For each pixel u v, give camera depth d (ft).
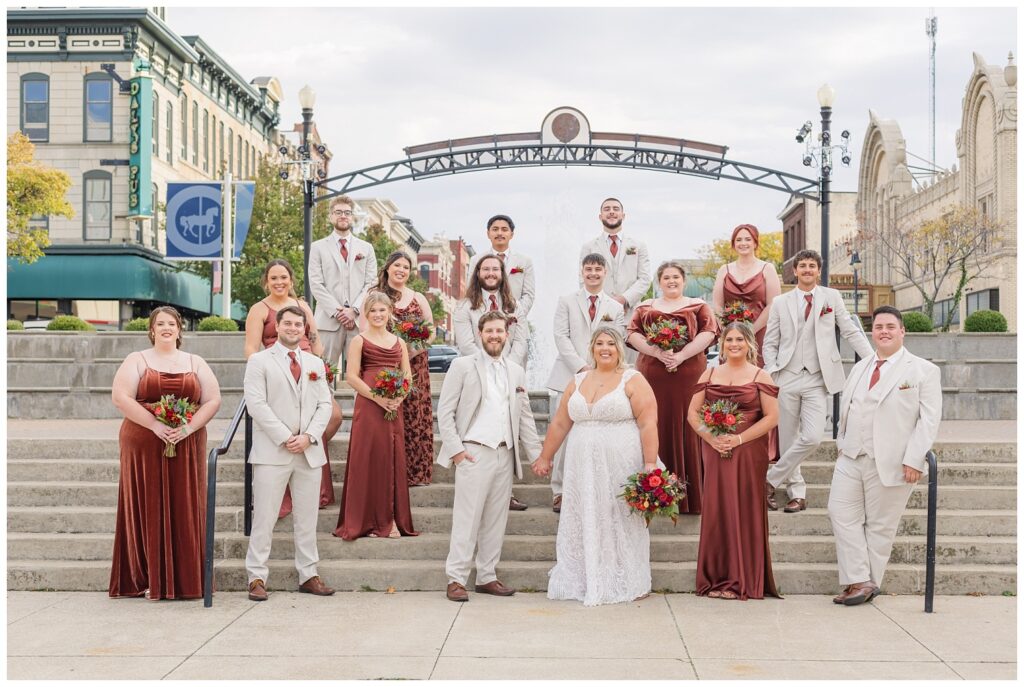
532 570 27.45
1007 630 23.02
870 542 25.95
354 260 34.96
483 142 51.70
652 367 29.14
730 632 22.81
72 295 122.42
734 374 26.91
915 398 25.30
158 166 129.39
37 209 112.47
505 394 26.89
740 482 26.43
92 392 47.83
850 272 189.37
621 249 33.04
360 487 28.66
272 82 178.19
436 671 19.83
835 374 29.35
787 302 29.89
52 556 28.68
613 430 26.43
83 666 20.24
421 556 28.43
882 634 22.68
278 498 26.40
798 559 27.94
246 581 27.30
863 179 187.93
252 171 171.42
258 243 128.47
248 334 29.71
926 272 135.95
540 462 27.07
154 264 127.24
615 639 22.24
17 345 54.60
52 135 124.36
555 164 52.13
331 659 20.68
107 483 31.53
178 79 136.87
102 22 123.95
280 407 26.37
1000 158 125.08
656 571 27.12
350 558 28.40
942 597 26.58
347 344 35.40
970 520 28.84
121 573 26.58
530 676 19.48
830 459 32.76
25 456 33.45
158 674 19.67
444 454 26.58
